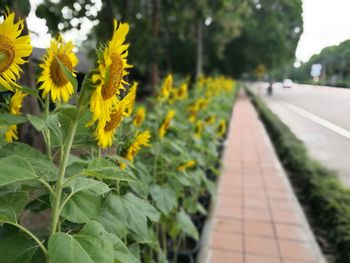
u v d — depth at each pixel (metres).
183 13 8.47
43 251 0.89
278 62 20.86
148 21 7.66
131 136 1.66
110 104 0.87
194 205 2.86
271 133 8.11
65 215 0.91
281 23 18.53
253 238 3.12
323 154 4.37
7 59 1.01
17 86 1.05
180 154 2.79
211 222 3.41
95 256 0.80
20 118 1.06
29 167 0.81
